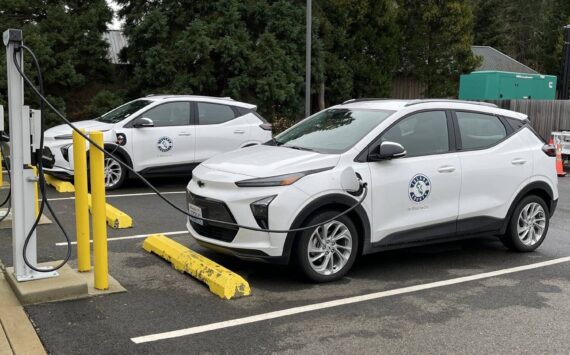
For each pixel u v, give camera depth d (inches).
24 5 668.7
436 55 948.0
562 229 327.3
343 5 830.5
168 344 161.5
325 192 208.2
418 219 232.5
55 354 152.9
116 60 872.9
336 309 191.8
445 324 182.1
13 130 185.8
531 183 265.7
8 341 158.9
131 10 740.0
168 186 441.7
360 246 223.8
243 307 190.5
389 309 193.6
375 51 876.6
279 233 202.4
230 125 447.2
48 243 261.7
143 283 211.0
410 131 237.0
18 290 186.2
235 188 206.1
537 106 737.0
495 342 169.8
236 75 713.0
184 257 225.3
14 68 183.8
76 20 671.8
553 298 209.2
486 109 263.0
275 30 746.2
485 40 1793.8
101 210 194.1
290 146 241.9
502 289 218.1
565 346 168.4
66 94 691.4
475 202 248.4
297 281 218.2
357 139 226.5
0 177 367.6
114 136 396.5
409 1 943.7
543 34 1707.7
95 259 197.3
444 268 244.1
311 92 800.9
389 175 223.8
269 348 161.5
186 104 434.3
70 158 384.8
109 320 175.9
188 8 727.7
